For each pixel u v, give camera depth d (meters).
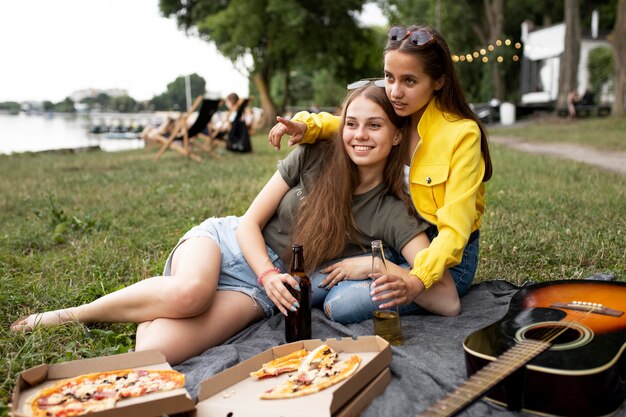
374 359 2.15
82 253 4.43
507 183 7.62
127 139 38.38
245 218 3.06
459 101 2.90
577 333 2.16
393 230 2.92
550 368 1.91
